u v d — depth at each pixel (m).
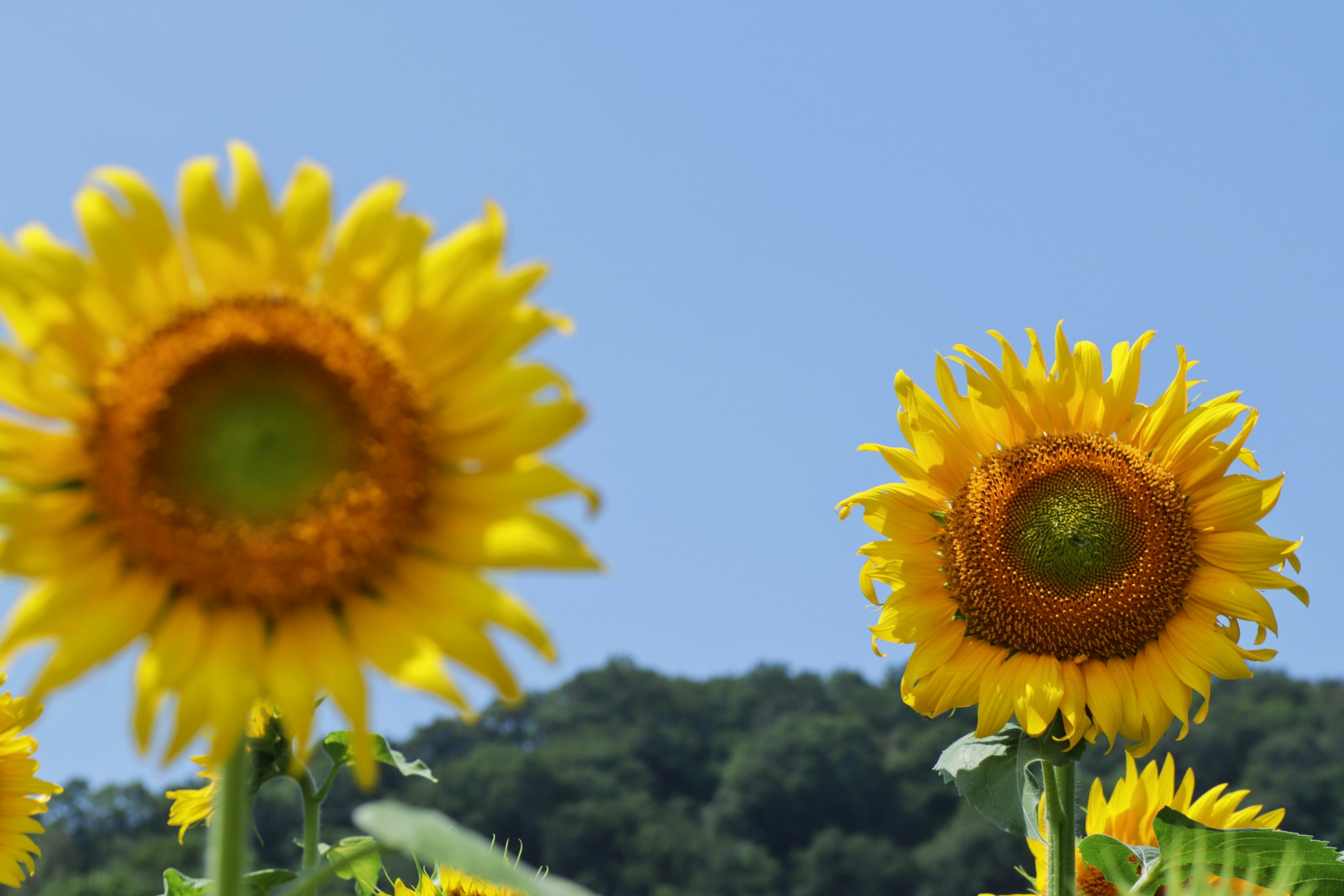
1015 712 5.32
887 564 5.64
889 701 124.00
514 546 2.72
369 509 2.84
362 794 35.78
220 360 2.84
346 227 2.92
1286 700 99.81
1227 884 3.25
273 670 2.73
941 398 5.83
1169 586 5.50
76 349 2.80
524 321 2.92
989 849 98.12
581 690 127.88
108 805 86.81
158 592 2.78
